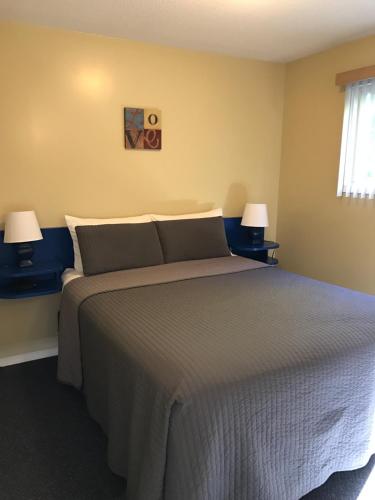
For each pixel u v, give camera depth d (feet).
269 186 12.44
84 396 7.47
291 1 7.26
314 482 5.07
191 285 7.77
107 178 9.72
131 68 9.52
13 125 8.44
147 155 10.16
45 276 9.12
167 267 9.05
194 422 4.07
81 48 8.86
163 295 7.11
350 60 9.79
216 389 4.18
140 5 7.39
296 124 11.70
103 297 7.03
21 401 7.54
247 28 8.66
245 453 4.36
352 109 9.84
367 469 5.77
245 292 7.32
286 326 5.66
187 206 11.06
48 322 9.46
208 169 11.21
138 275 8.36
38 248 9.07
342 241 10.60
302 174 11.69
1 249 8.62
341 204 10.51
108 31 8.80
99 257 8.54
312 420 4.89
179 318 5.99
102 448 6.23
